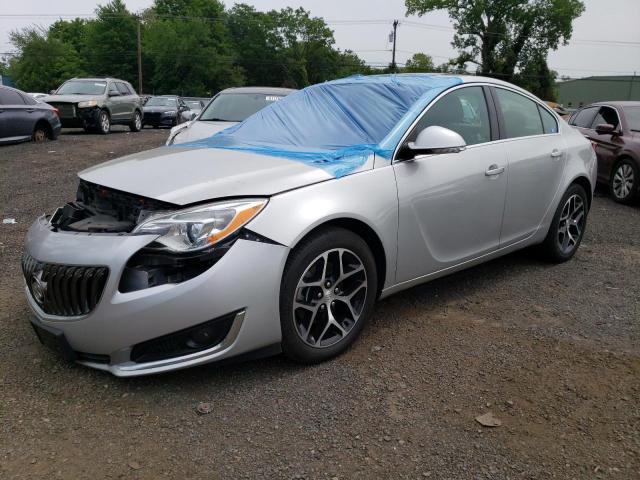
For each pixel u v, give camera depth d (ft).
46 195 24.77
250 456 7.97
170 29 222.69
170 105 84.12
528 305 13.29
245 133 13.69
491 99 13.91
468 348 11.09
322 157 10.96
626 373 10.16
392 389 9.61
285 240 9.34
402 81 13.39
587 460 7.90
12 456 7.92
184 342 9.04
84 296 9.01
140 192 9.40
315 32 267.18
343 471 7.68
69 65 236.63
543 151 14.83
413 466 7.79
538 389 9.63
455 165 12.30
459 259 12.87
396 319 12.43
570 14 168.76
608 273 15.78
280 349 9.82
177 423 8.68
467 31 176.14
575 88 234.79
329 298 10.30
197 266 8.91
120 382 9.75
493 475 7.61
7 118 41.16
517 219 14.26
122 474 7.61
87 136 53.93
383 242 10.92
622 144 27.53
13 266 15.53
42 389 9.54
